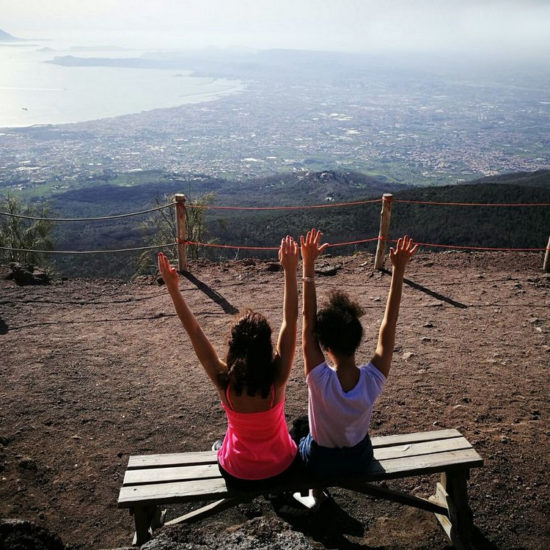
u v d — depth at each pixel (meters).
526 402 4.29
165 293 6.74
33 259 13.09
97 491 3.28
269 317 5.92
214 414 4.14
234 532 2.33
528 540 2.89
